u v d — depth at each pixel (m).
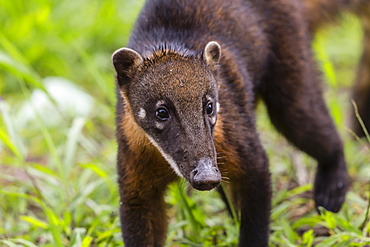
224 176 9.41
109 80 15.40
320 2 12.35
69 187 11.96
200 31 10.02
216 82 8.77
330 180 11.43
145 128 8.66
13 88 15.72
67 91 14.63
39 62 16.09
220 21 10.23
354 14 12.99
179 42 9.75
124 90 8.99
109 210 10.57
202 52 8.84
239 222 9.89
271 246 10.23
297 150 11.91
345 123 14.45
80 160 13.34
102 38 16.83
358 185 12.05
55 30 16.22
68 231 10.29
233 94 9.55
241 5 10.63
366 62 13.72
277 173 12.58
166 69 8.48
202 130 8.16
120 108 9.41
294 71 11.05
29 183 12.35
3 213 11.59
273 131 12.45
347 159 12.80
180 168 8.16
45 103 14.13
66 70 16.16
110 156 13.09
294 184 12.29
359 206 11.18
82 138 12.59
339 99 15.41
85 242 9.29
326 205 11.24
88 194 11.20
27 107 13.96
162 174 9.34
